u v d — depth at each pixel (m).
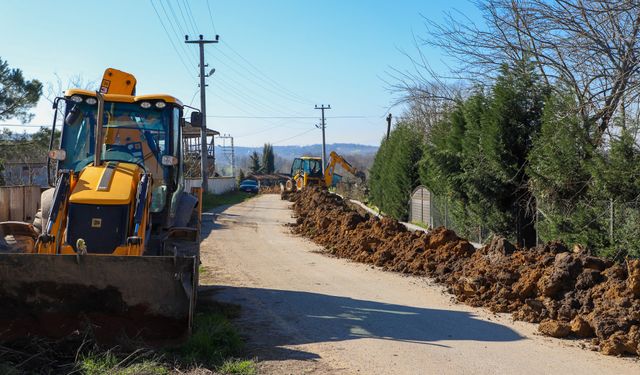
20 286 6.66
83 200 7.54
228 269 14.03
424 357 7.12
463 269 12.16
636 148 12.25
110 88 10.68
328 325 8.73
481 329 8.55
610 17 14.62
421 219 26.22
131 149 9.38
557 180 14.02
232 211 34.53
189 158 50.31
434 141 25.12
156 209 9.13
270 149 109.19
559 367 6.78
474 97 18.55
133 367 6.06
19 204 18.22
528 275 10.02
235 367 6.36
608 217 12.75
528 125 16.69
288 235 22.33
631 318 7.79
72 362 6.22
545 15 15.63
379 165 38.06
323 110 70.62
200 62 39.44
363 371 6.56
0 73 26.81
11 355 6.19
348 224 18.70
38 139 28.25
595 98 15.12
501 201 17.53
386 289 11.65
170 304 6.90
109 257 6.73
